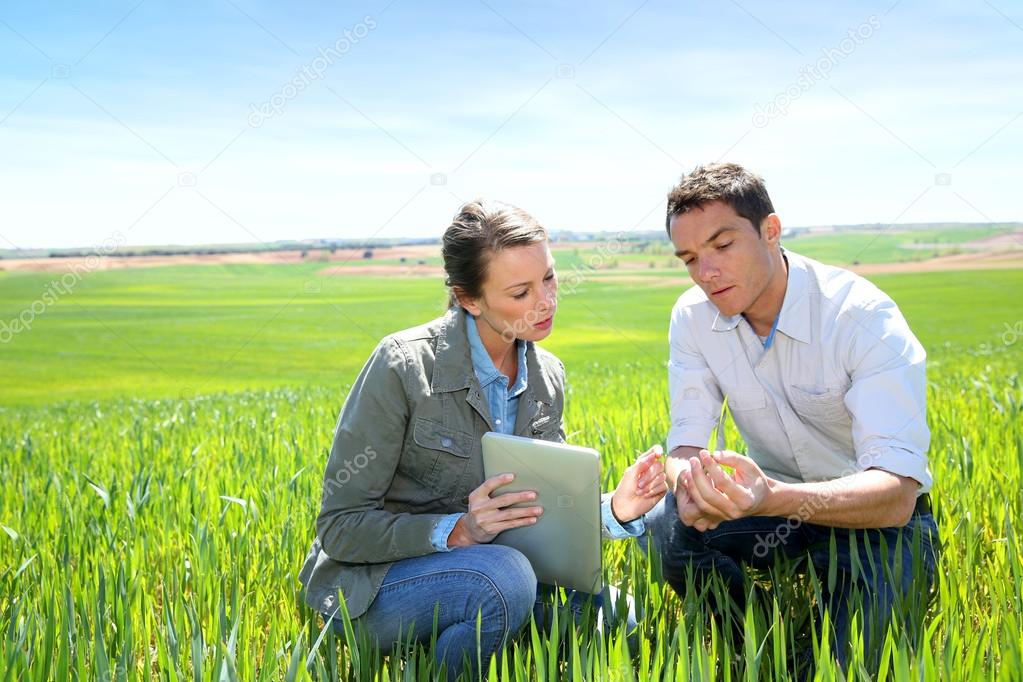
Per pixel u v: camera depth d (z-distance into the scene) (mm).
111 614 2828
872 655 2549
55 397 23141
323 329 40312
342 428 2895
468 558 2730
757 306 3168
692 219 2908
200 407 11570
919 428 2902
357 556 2824
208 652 2572
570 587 2922
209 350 34125
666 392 9438
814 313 3127
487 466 2891
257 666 2932
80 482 5117
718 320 3301
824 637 2369
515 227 2752
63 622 2529
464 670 2541
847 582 3035
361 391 2891
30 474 5797
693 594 2920
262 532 3910
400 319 41750
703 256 2920
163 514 4125
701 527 2863
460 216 2834
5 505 4676
